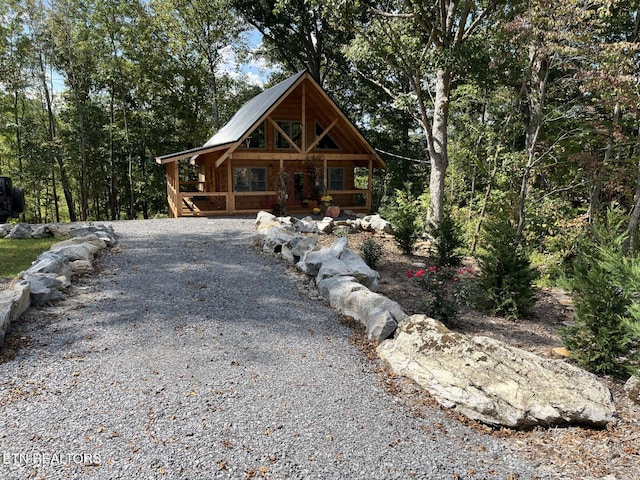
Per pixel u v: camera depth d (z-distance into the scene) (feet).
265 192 54.39
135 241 34.76
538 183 48.98
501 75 37.58
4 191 49.37
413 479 10.37
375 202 98.02
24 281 20.45
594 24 30.71
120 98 82.79
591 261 17.24
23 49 75.77
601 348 16.03
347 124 54.70
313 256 27.27
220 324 18.93
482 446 12.00
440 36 39.63
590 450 11.84
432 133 43.83
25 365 14.79
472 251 40.63
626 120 39.99
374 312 19.30
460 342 15.58
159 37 80.79
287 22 78.89
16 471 9.93
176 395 13.25
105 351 15.94
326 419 12.57
